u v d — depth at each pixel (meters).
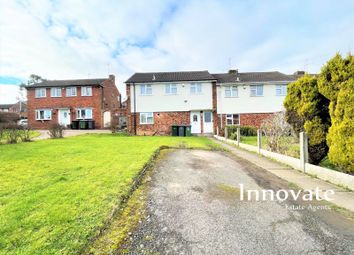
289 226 3.62
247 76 26.83
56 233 3.17
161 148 11.52
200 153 10.61
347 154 5.45
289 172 7.12
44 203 4.15
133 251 2.95
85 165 7.18
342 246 3.06
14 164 7.27
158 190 5.30
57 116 32.22
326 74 6.24
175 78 24.95
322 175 6.31
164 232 3.44
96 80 34.09
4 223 3.41
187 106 24.44
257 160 9.06
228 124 24.56
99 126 31.77
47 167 6.89
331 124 6.68
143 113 24.45
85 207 4.00
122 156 8.77
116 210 4.03
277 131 9.99
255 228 3.56
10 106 69.56
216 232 3.44
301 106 7.64
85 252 2.86
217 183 5.91
